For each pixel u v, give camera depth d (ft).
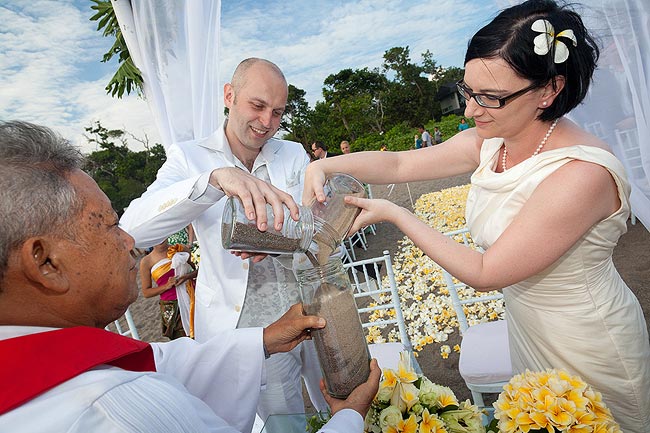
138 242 5.09
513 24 3.33
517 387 3.38
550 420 3.01
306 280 3.47
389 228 25.95
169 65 9.04
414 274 16.94
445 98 174.09
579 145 3.65
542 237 3.45
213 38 9.00
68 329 2.13
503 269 3.51
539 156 3.72
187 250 13.43
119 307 2.61
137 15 8.96
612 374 4.23
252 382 3.83
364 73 156.25
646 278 11.73
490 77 3.42
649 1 6.41
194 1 8.63
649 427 4.47
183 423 2.07
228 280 6.30
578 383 3.27
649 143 6.93
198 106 8.98
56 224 2.21
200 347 3.90
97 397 1.89
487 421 4.46
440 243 3.73
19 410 1.79
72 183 2.33
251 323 6.49
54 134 2.46
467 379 6.59
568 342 4.25
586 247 3.90
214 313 6.39
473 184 4.45
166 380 2.47
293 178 6.81
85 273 2.33
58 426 1.75
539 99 3.58
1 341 1.96
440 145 5.30
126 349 2.26
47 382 1.88
